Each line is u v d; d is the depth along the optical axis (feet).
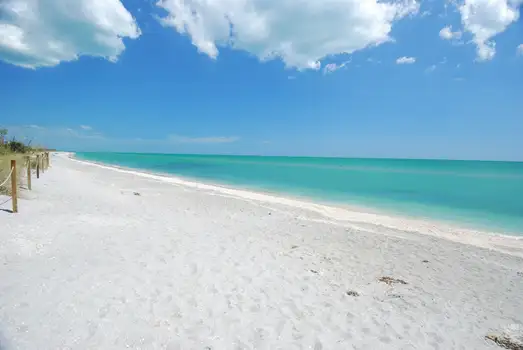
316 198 60.39
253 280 18.60
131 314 13.57
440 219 44.19
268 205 47.70
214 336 12.73
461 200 61.87
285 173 135.23
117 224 28.35
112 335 11.96
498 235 35.96
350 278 20.59
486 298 19.03
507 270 24.17
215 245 24.90
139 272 17.98
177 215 36.24
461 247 29.96
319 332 13.79
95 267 18.01
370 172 158.10
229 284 17.70
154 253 21.44
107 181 67.31
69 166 107.45
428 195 68.49
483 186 90.12
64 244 21.29
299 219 38.78
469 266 24.70
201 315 14.17
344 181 99.30
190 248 23.38
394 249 28.04
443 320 15.94
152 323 13.11
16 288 14.51
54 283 15.44
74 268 17.53
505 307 17.94
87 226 26.32
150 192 54.08
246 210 42.93
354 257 25.20
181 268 19.29
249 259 22.31
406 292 19.02
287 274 20.15
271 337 13.07
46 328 11.88
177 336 12.43
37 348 10.76
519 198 65.05
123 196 46.37
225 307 15.12
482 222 42.68
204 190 62.03
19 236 21.38
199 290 16.58
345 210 47.67
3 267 16.63
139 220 31.14
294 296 17.03
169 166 168.25
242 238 28.14
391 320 15.43
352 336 13.76
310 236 31.04
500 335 14.79
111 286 15.87
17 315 12.46
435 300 18.20
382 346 13.25
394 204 55.98
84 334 11.82
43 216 27.61
